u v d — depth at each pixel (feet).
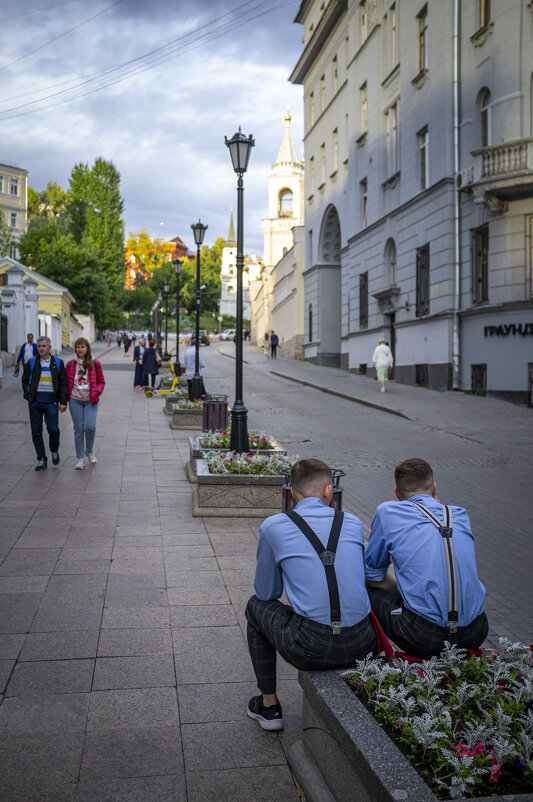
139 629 14.55
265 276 212.02
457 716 8.30
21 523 22.36
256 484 24.13
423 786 6.81
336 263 127.65
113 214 233.55
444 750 7.26
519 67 59.72
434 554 10.02
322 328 128.47
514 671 8.94
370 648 9.89
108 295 209.56
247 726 11.14
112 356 153.99
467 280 67.62
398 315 84.53
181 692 12.09
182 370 96.58
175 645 13.87
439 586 9.84
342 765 8.32
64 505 24.90
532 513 26.55
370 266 95.61
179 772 9.88
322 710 8.75
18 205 269.85
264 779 9.79
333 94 116.47
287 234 222.48
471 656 9.50
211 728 11.04
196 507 24.11
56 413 31.48
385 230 88.99
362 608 9.84
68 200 253.85
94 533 21.49
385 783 6.86
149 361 69.56
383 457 38.37
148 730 10.91
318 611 9.66
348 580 9.79
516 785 7.23
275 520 10.38
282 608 10.61
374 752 7.41
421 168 78.02
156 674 12.69
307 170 136.05
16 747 10.32
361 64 98.73
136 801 9.22
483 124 65.36
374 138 93.56
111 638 14.08
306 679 9.46
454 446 41.91
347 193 107.96
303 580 9.79
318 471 10.79
